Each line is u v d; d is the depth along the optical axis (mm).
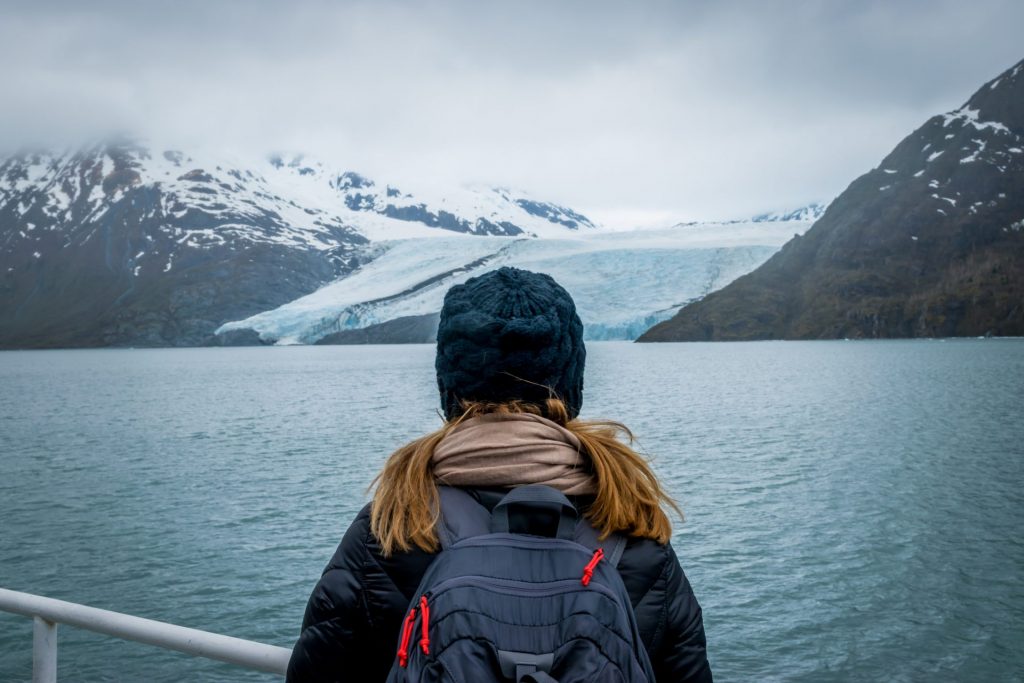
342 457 37719
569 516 1326
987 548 21188
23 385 99438
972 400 61281
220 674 13711
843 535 22500
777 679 14297
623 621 1230
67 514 25859
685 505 26281
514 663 1170
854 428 46125
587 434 1474
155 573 19438
